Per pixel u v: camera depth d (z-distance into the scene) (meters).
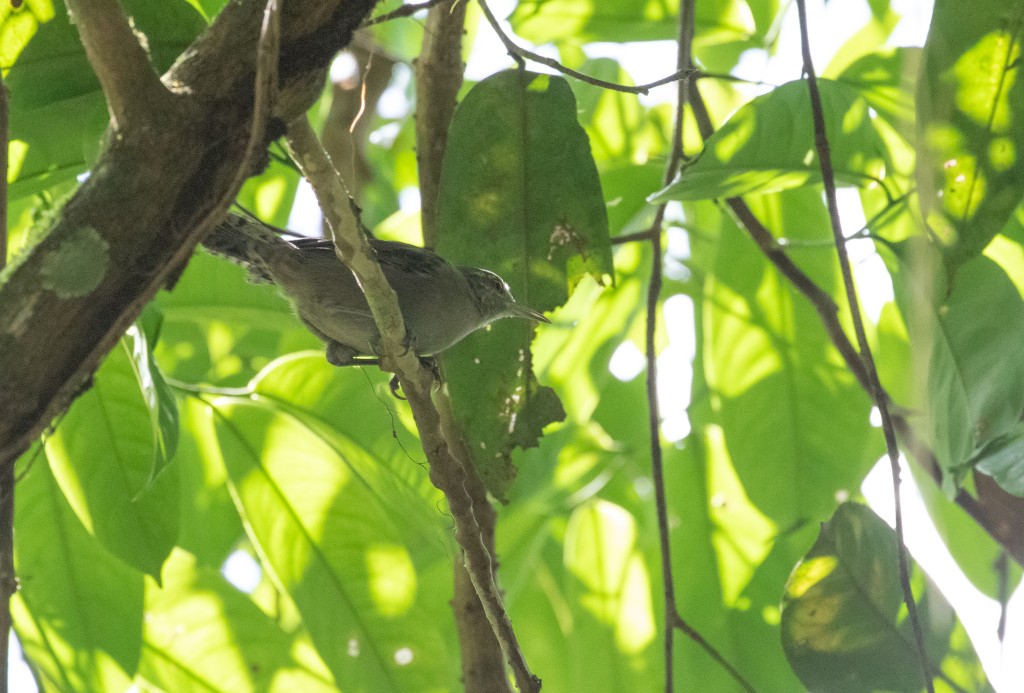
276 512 9.80
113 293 5.57
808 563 8.69
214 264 10.43
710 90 12.02
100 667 9.46
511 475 7.95
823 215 10.82
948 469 8.23
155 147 5.57
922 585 8.83
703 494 11.67
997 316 8.23
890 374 10.95
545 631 12.53
